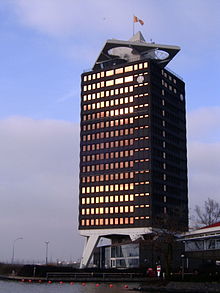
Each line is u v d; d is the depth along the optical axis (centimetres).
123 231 16350
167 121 17712
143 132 16812
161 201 16600
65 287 9369
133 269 13512
